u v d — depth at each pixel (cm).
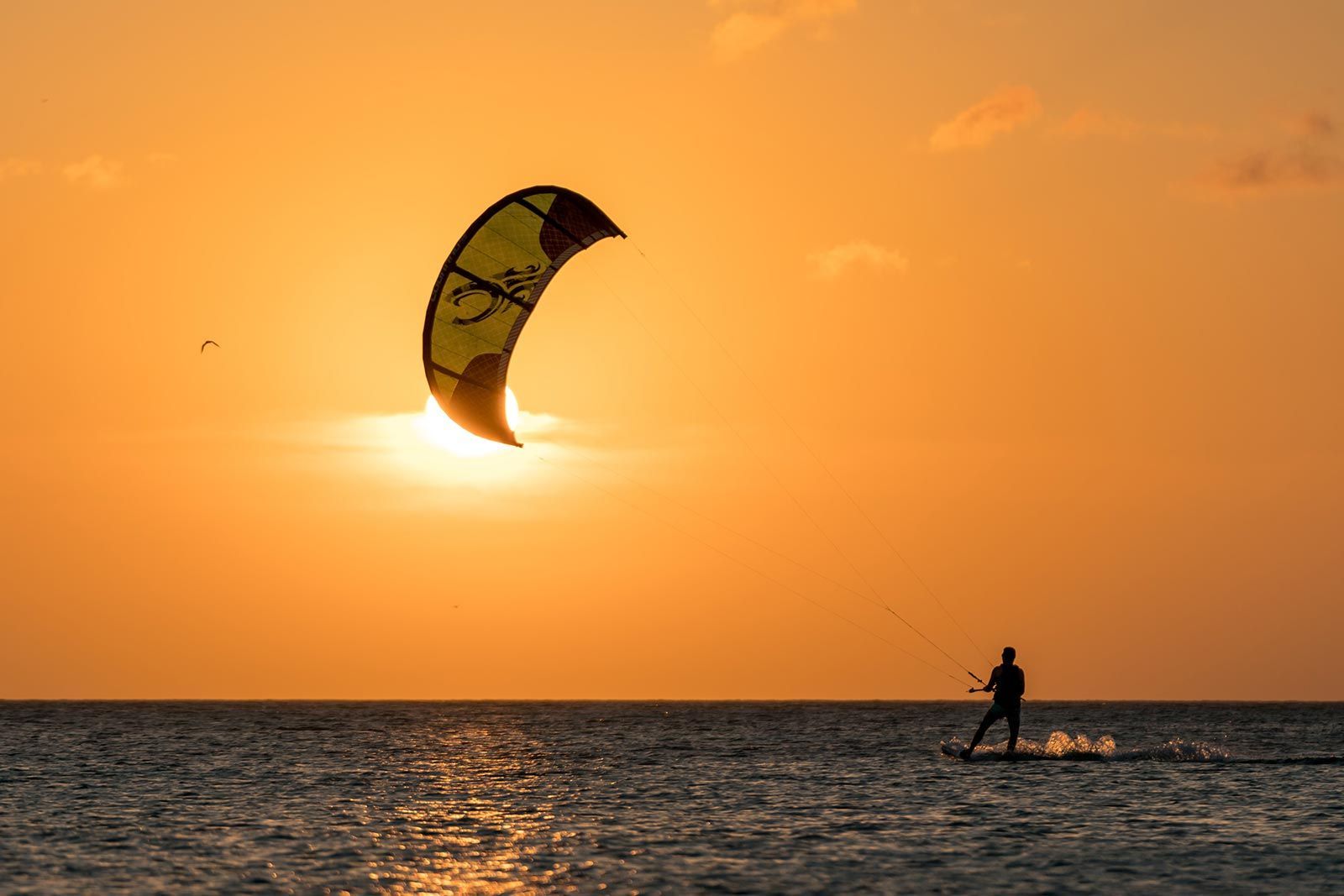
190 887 3850
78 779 6781
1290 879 3950
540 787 6384
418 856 4312
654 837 4669
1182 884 3884
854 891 3800
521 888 3831
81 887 3850
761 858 4262
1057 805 5388
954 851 4369
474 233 6862
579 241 7050
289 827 4934
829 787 6219
